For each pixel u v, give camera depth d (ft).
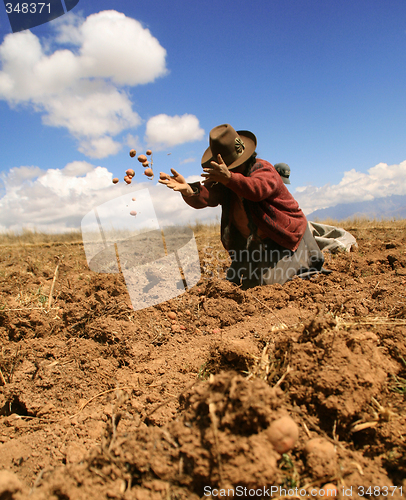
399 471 5.27
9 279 19.47
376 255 20.67
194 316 13.12
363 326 8.53
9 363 10.03
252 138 15.56
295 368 6.52
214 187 15.99
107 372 9.57
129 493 4.69
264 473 4.55
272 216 15.38
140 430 5.68
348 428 5.87
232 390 5.13
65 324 12.34
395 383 6.89
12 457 6.93
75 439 7.18
